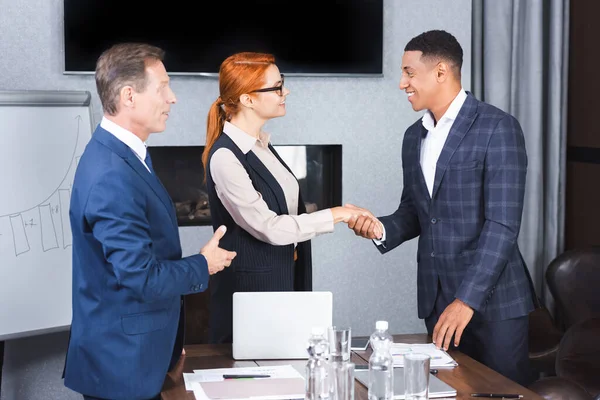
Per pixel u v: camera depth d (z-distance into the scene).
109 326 2.34
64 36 4.01
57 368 4.11
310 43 4.34
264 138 3.18
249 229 2.98
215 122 3.08
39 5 3.99
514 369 2.96
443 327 2.77
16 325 3.48
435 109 3.02
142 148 2.44
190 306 3.86
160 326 2.38
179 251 2.51
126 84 2.36
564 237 5.05
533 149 4.96
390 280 4.62
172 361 2.56
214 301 3.08
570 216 5.00
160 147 4.32
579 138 4.90
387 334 2.19
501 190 2.86
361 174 4.51
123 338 2.33
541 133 4.96
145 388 2.34
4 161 3.47
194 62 4.20
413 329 4.68
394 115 4.52
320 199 4.59
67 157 3.64
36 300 3.53
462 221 2.95
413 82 2.98
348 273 4.57
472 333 2.98
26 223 3.51
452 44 2.96
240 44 4.25
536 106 4.94
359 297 4.60
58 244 3.60
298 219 2.99
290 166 4.56
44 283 3.55
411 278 4.65
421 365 2.05
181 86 4.23
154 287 2.27
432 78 2.96
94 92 4.10
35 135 3.55
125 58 2.36
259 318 2.64
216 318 3.06
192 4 4.16
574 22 4.91
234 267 3.02
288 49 4.32
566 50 4.94
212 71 4.23
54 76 4.04
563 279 3.99
